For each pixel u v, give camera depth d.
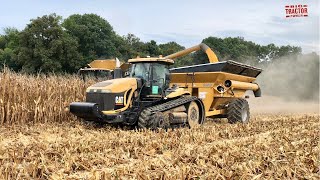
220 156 7.50
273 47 59.38
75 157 7.04
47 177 6.15
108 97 11.48
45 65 48.41
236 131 11.49
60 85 14.12
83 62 52.66
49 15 51.19
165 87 12.70
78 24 59.41
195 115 13.24
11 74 13.41
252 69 15.95
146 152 8.00
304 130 11.73
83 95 14.62
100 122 12.18
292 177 6.33
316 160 7.20
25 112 12.85
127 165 6.76
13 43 64.38
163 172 5.97
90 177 5.86
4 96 12.54
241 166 6.55
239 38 66.44
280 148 8.09
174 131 10.70
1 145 8.26
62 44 50.22
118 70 12.82
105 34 60.44
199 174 6.18
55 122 13.31
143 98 12.25
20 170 6.18
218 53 61.97
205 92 14.55
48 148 7.86
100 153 7.57
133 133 10.48
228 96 14.88
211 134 10.42
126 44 63.91
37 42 49.47
